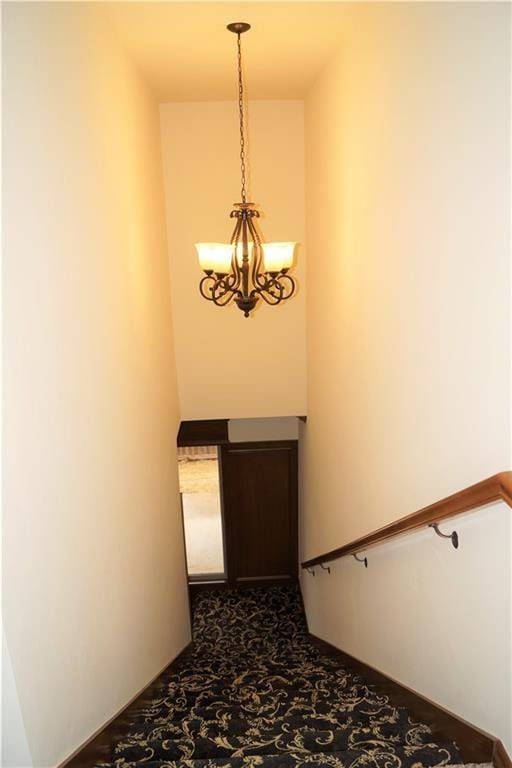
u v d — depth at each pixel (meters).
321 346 4.03
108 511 2.29
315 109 3.78
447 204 1.65
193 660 4.63
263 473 5.94
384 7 2.17
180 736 2.44
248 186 4.48
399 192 2.08
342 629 3.72
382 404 2.46
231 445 5.81
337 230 3.24
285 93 4.11
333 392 3.63
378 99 2.29
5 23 1.38
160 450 3.64
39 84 1.62
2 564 1.36
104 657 2.21
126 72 2.94
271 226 4.56
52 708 1.69
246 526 6.09
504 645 1.55
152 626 3.15
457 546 1.75
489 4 1.34
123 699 2.47
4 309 1.36
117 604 2.40
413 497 2.11
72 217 1.91
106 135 2.43
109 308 2.39
